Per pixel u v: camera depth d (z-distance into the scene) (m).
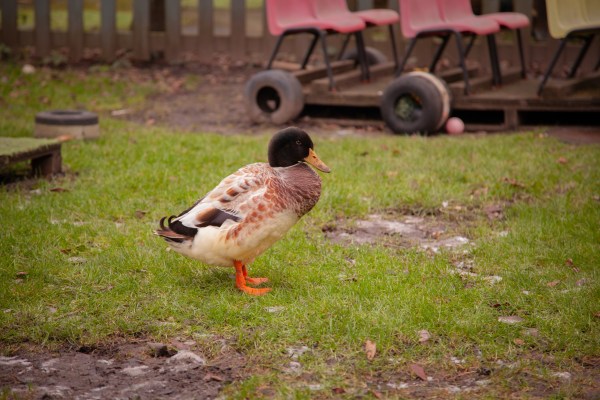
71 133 12.29
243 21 18.75
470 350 6.00
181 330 6.27
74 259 7.61
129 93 16.58
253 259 6.88
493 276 7.47
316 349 5.97
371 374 5.62
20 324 6.25
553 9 13.09
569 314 6.48
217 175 10.50
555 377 5.59
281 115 14.08
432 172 10.89
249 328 6.28
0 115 14.30
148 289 6.94
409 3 13.81
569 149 11.98
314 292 6.91
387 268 7.52
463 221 9.13
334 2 15.10
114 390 5.42
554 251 7.90
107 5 18.83
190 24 23.30
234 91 16.92
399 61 18.28
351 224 8.95
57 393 5.35
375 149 12.19
